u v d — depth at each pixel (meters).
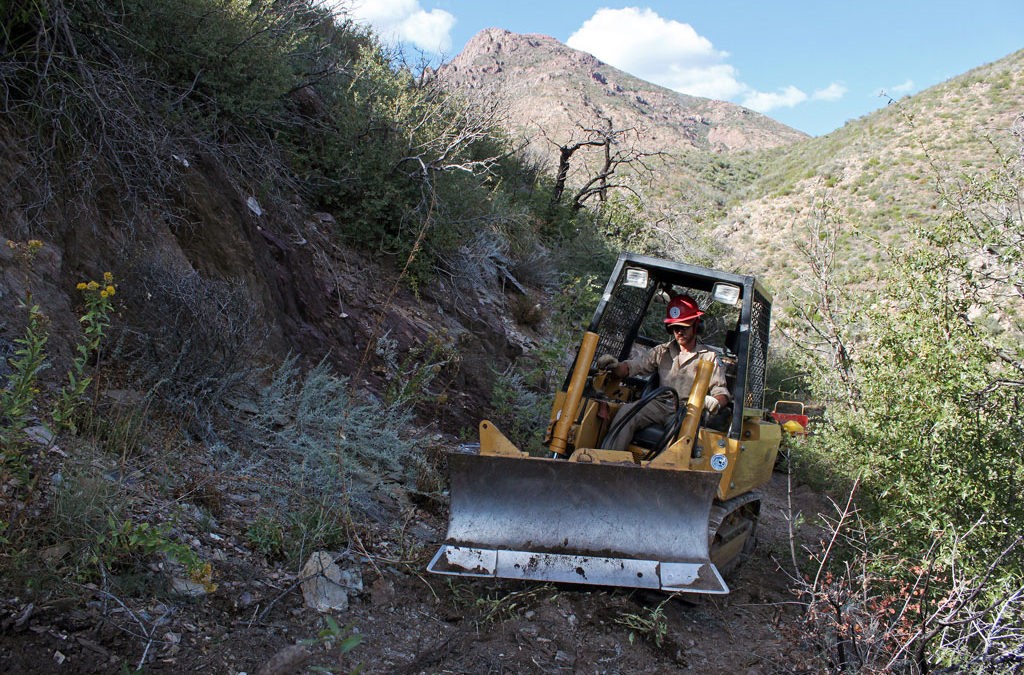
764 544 6.74
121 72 6.06
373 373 7.36
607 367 5.65
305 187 8.80
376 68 10.35
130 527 3.11
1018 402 4.90
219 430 4.98
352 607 3.82
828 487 8.81
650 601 4.66
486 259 11.51
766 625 4.80
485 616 4.03
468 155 12.29
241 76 7.61
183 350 4.87
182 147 6.40
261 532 4.04
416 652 3.56
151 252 5.43
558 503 4.42
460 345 8.88
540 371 9.22
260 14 7.88
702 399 5.03
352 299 8.01
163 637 3.04
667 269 5.59
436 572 4.13
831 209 8.66
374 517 4.95
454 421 7.42
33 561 3.03
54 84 5.25
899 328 5.64
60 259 4.89
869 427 5.39
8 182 4.77
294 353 6.64
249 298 5.62
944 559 4.30
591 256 15.63
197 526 3.88
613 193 19.73
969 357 5.14
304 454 5.14
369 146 9.31
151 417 4.63
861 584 4.46
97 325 3.50
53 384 4.34
